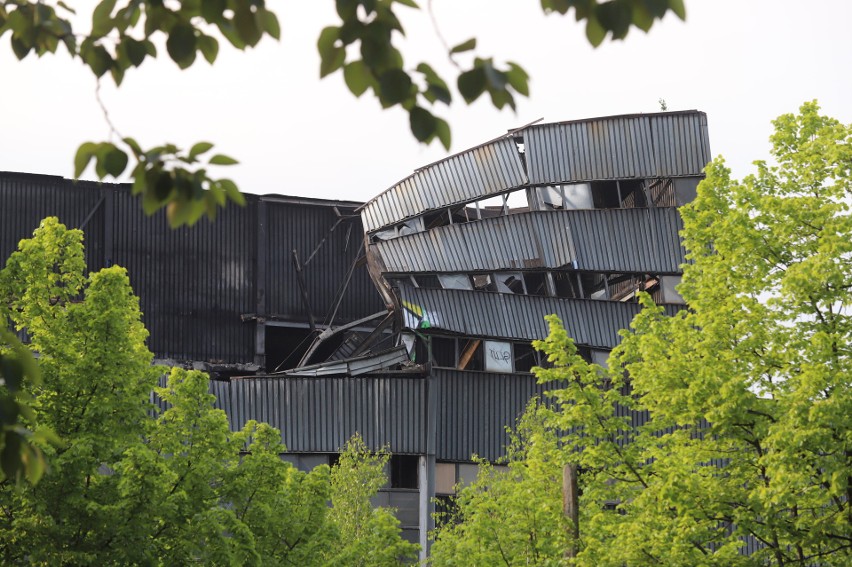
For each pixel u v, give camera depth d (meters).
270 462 60.34
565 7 11.00
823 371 43.41
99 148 11.84
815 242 49.03
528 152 126.62
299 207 148.12
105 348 54.78
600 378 51.81
